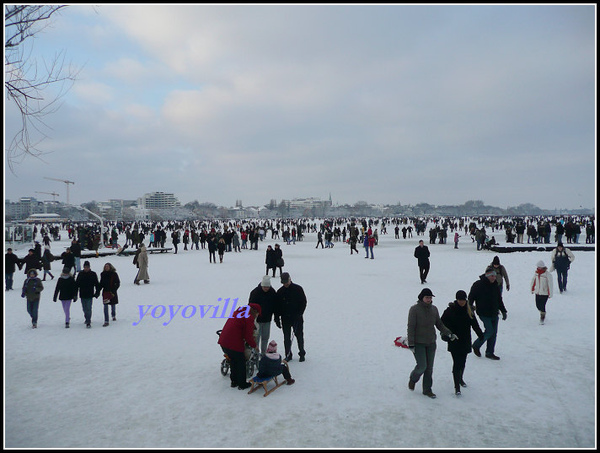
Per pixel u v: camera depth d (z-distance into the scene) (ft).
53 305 45.68
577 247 91.25
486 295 26.37
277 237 184.55
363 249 119.55
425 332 20.77
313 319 37.19
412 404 20.02
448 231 221.46
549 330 32.48
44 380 23.43
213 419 18.63
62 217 640.17
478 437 16.80
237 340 22.31
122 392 21.75
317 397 20.97
